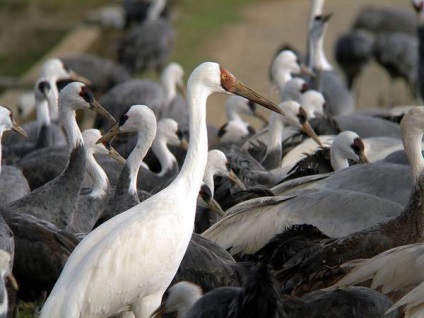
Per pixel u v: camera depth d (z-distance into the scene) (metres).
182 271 12.48
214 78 12.56
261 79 29.38
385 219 13.32
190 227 11.93
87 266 11.17
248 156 17.22
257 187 15.22
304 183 14.84
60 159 17.47
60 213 14.63
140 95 23.17
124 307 11.55
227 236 13.63
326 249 12.51
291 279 12.25
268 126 19.53
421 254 11.54
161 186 15.95
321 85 24.75
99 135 16.03
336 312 11.01
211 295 10.84
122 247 11.34
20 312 14.46
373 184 14.62
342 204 13.55
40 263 12.96
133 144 19.17
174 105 24.44
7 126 14.94
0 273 11.67
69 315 10.96
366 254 12.55
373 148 18.34
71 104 15.44
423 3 26.06
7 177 16.00
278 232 13.34
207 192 14.89
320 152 16.58
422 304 11.22
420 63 25.97
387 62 29.89
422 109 13.62
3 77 29.08
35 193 14.62
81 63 26.61
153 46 29.84
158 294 11.74
